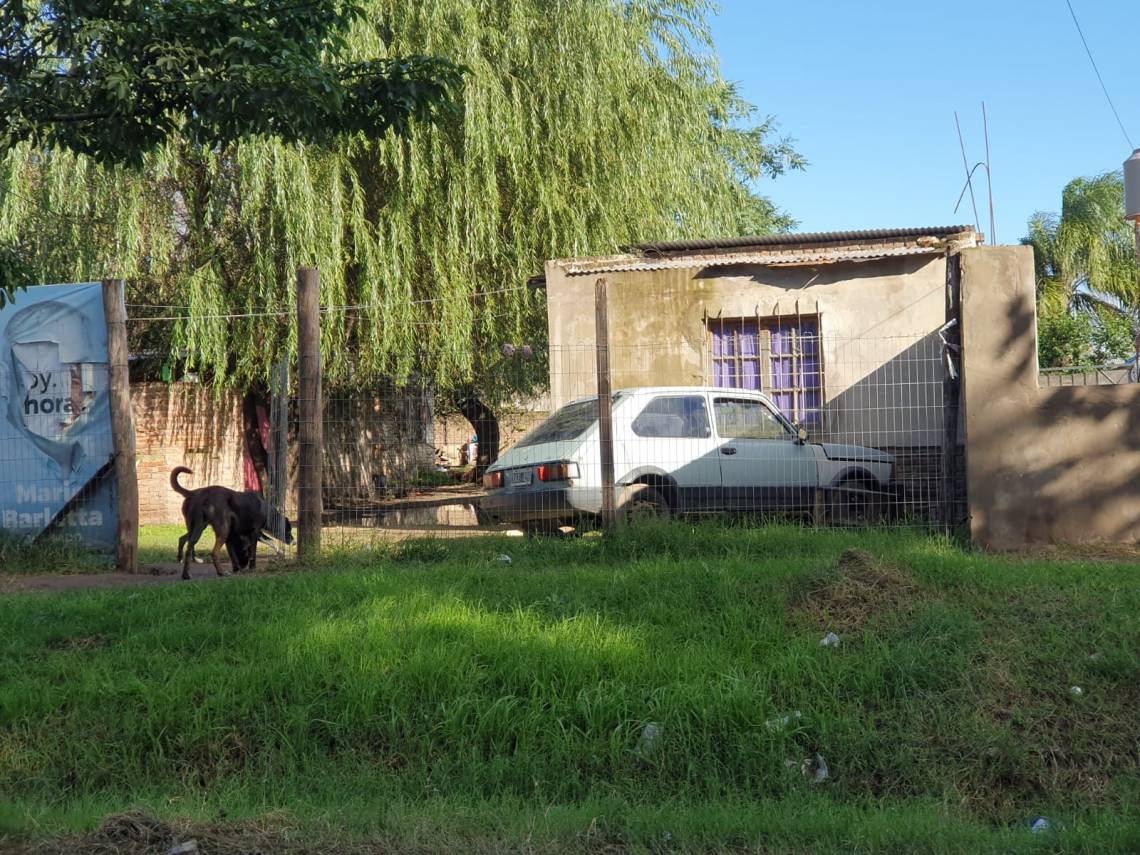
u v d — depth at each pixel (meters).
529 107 17.14
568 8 17.28
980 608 7.28
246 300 16.47
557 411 12.20
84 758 5.95
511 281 17.66
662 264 13.71
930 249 13.20
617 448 11.16
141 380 19.22
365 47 15.30
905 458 13.25
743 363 13.85
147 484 18.39
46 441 11.29
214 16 7.93
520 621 7.17
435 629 6.95
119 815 4.78
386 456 15.95
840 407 13.48
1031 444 9.95
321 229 15.87
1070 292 28.55
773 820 5.11
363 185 17.05
